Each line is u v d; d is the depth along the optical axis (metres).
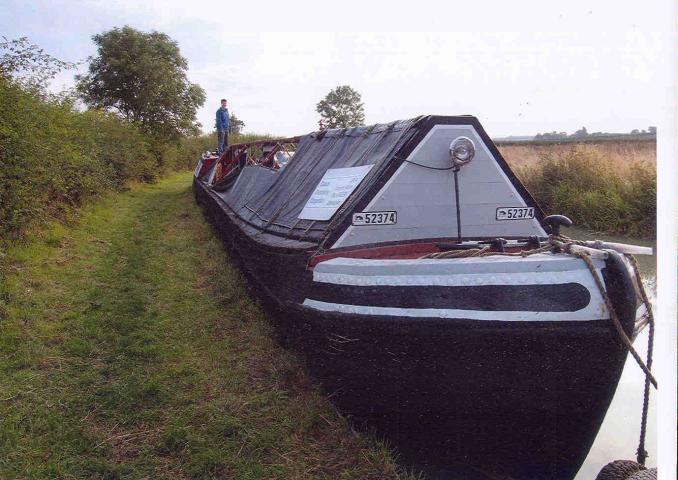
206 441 4.12
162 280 8.27
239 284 7.75
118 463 3.89
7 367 5.22
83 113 15.52
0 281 7.03
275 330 5.75
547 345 3.59
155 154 25.64
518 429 3.95
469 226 4.95
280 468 3.80
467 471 4.05
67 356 5.55
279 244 5.67
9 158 8.43
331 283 4.18
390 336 3.84
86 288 7.64
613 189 13.77
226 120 19.78
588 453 4.16
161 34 26.45
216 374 5.20
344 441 4.08
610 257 3.61
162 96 25.73
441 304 3.73
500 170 5.00
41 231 9.62
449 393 3.88
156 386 4.90
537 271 3.64
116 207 15.05
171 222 13.50
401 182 4.73
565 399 3.78
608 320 3.54
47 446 4.04
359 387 4.16
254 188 9.25
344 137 6.49
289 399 4.69
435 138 4.79
